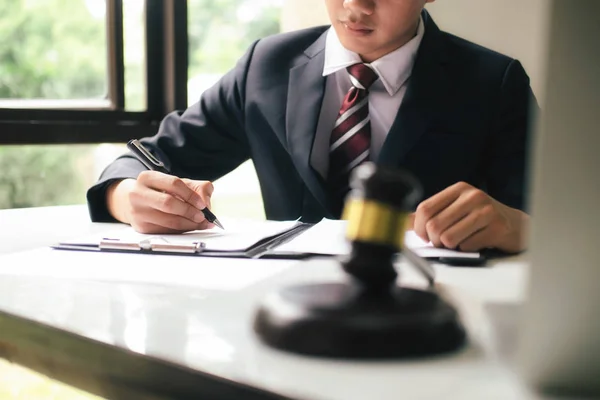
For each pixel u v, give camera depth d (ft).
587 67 0.86
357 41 3.72
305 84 4.08
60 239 2.69
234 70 4.51
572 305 0.91
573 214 0.90
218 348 1.20
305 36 4.40
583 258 0.90
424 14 4.12
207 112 4.48
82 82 6.18
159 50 6.45
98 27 6.15
